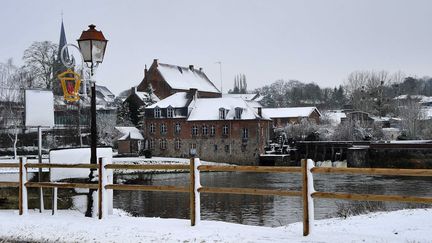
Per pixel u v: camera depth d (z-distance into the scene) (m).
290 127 87.81
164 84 109.19
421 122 86.12
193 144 82.38
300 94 169.88
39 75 76.38
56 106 68.44
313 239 9.38
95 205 12.71
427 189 37.41
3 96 62.81
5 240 10.93
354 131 83.31
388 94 126.81
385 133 87.88
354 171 9.13
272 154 78.25
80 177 14.35
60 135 68.06
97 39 12.94
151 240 10.00
